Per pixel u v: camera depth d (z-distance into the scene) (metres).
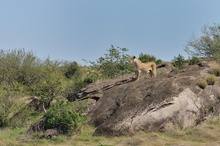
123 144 16.62
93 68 33.41
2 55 35.38
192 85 21.27
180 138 17.80
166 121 18.94
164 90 20.53
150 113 19.08
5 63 34.72
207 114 20.30
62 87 25.12
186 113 19.61
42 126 18.88
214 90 21.53
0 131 19.83
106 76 32.28
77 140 17.83
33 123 20.52
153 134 17.86
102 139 17.88
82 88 26.95
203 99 20.69
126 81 25.89
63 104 19.70
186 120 19.48
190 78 21.88
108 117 20.16
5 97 21.55
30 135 18.30
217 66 24.30
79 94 26.23
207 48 30.97
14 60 34.88
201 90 21.12
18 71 34.44
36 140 17.58
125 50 33.53
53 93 24.78
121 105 20.44
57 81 24.97
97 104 22.34
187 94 20.45
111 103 21.52
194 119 19.80
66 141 17.66
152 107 19.36
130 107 19.73
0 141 16.91
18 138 18.17
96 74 31.91
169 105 19.53
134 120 18.75
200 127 18.83
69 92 27.45
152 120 18.84
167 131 18.53
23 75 34.25
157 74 29.81
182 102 19.86
